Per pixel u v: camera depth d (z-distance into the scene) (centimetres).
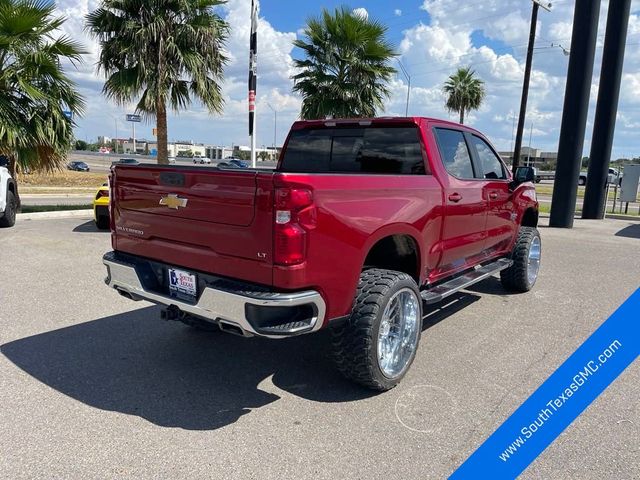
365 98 1545
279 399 349
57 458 274
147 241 368
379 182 349
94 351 425
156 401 342
